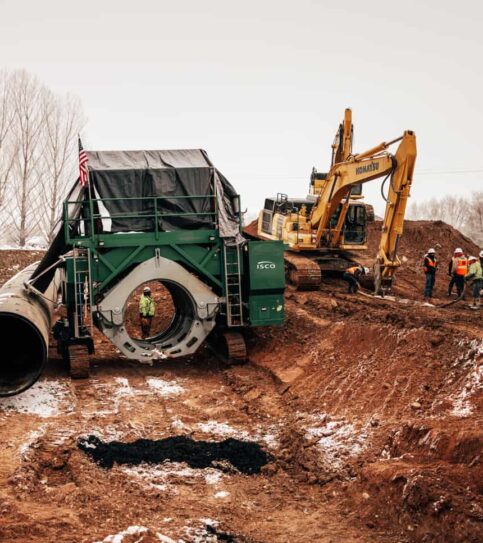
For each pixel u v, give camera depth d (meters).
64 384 16.22
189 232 17.61
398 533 9.23
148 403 15.01
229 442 12.45
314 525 9.62
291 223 27.14
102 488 10.55
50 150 36.53
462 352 13.46
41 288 18.55
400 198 20.47
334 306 21.00
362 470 10.56
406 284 27.69
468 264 23.61
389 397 12.96
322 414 13.56
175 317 20.02
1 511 9.44
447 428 10.65
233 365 17.73
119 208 17.41
